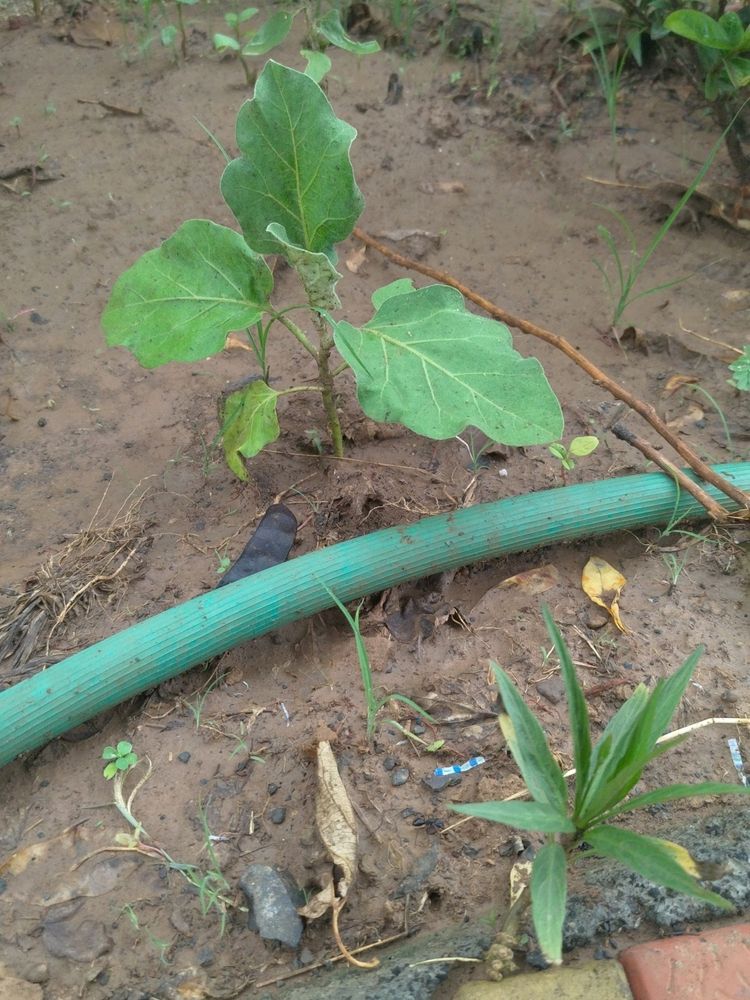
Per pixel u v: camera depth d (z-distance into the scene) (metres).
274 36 0.63
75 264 0.57
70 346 0.52
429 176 0.64
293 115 0.35
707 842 0.30
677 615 0.39
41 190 0.63
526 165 0.65
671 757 0.34
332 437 0.46
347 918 0.30
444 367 0.36
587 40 0.71
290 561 0.38
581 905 0.29
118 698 0.36
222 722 0.36
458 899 0.30
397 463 0.46
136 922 0.31
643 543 0.43
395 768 0.34
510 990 0.26
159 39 0.76
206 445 0.47
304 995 0.27
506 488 0.44
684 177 0.62
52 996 0.29
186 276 0.39
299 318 0.54
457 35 0.75
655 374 0.50
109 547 0.42
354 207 0.37
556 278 0.57
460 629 0.39
